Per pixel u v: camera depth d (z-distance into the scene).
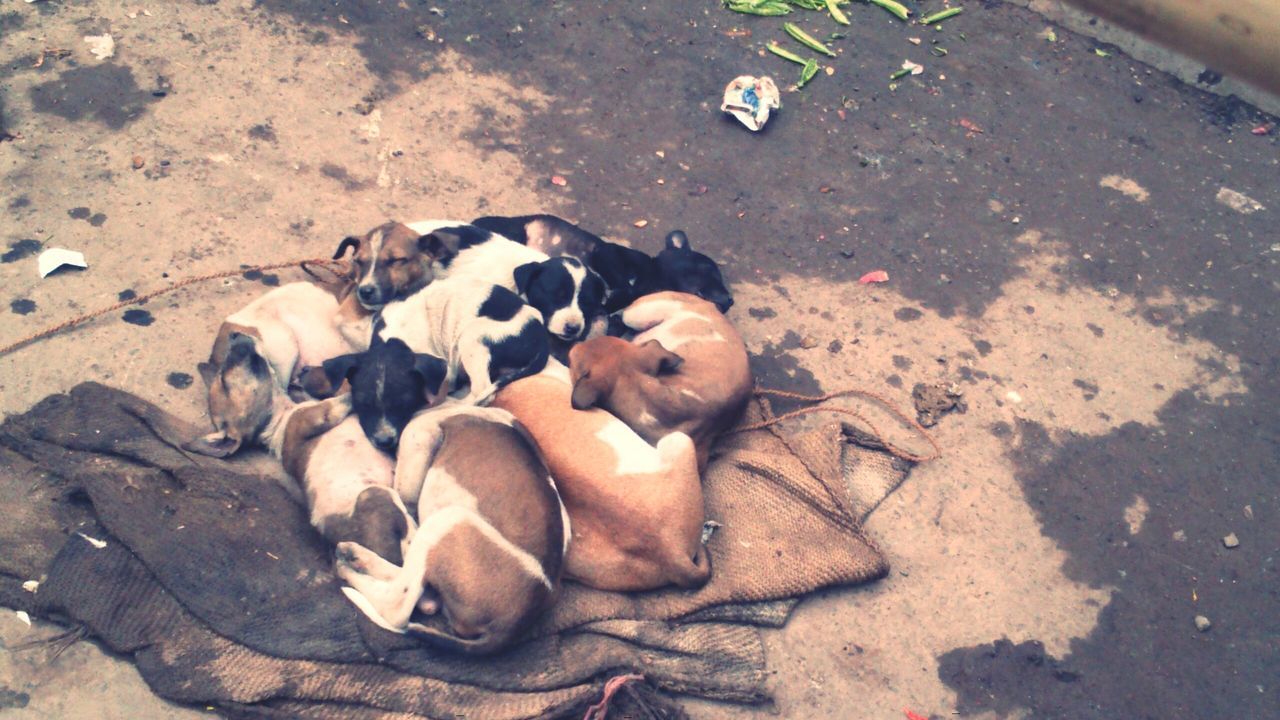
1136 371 2.69
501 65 3.03
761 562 2.32
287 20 3.01
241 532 2.25
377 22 3.05
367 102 2.90
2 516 2.24
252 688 2.14
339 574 2.20
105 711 2.12
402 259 2.46
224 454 2.32
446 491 2.20
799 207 2.88
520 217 2.65
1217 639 2.37
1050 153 3.06
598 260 2.60
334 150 2.80
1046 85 3.20
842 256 2.81
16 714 2.11
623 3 3.21
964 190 2.96
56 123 2.74
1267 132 3.16
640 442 2.29
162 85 2.84
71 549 2.21
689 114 3.02
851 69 3.16
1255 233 2.95
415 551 2.15
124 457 2.31
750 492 2.40
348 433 2.31
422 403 2.33
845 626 2.32
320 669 2.16
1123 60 3.27
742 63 3.14
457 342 2.44
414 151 2.84
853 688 2.27
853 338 2.68
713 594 2.28
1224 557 2.46
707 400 2.38
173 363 2.45
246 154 2.76
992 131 3.08
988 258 2.84
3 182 2.64
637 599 2.27
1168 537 2.47
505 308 2.43
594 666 2.20
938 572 2.39
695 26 3.20
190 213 2.65
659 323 2.50
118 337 2.46
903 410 2.58
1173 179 3.04
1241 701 2.31
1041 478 2.53
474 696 2.16
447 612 2.15
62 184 2.65
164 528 2.24
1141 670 2.33
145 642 2.16
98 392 2.38
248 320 2.39
